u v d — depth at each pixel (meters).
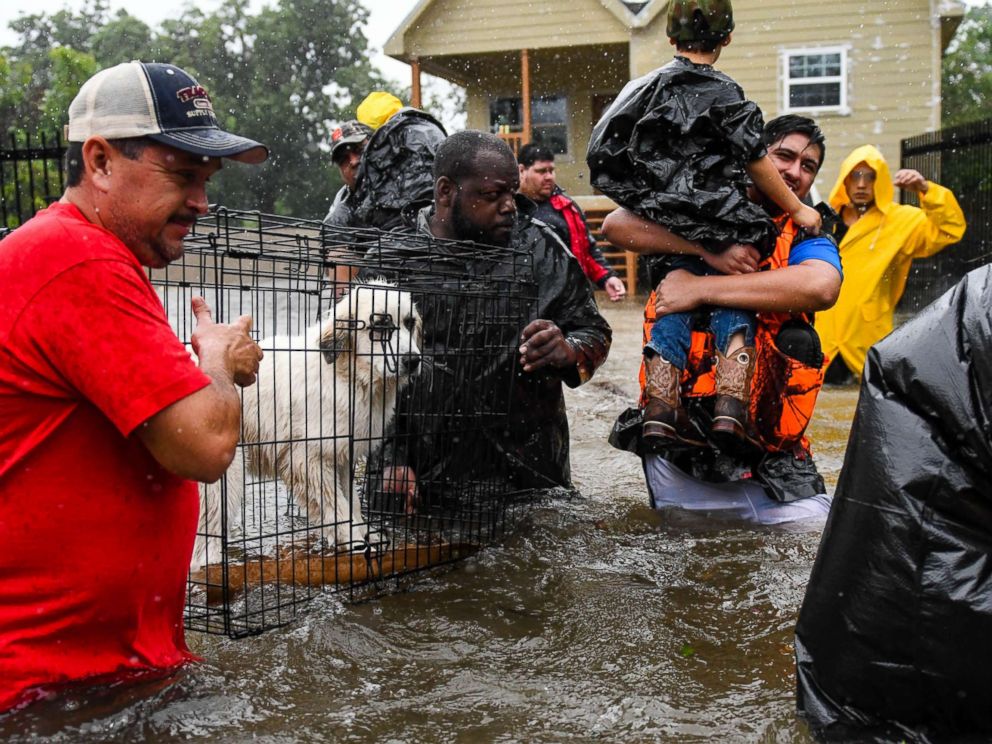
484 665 2.83
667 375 4.08
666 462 4.54
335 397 3.73
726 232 4.00
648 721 2.44
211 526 3.77
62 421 2.27
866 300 9.21
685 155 4.02
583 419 7.21
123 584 2.37
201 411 2.28
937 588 2.09
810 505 4.30
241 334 2.61
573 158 24.86
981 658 2.06
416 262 4.31
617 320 15.35
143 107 2.29
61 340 2.20
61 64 23.22
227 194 36.84
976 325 2.18
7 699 2.29
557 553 3.91
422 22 22.28
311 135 38.81
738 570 3.64
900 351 2.27
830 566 2.29
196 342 2.54
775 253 4.21
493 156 4.25
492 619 3.22
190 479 2.35
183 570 2.59
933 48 19.64
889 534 2.16
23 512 2.27
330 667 2.79
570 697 2.60
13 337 2.21
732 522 4.30
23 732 2.26
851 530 2.24
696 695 2.59
